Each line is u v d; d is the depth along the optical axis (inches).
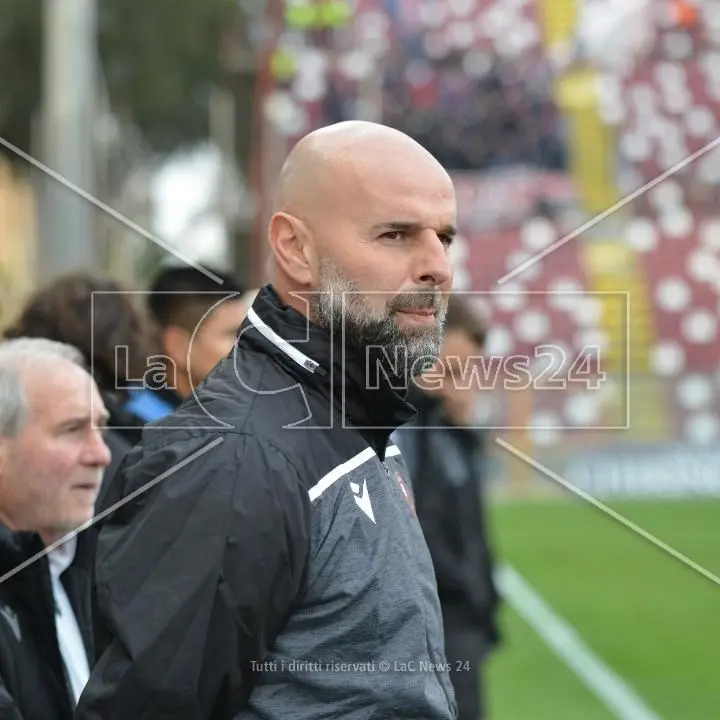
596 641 1212.5
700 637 1224.2
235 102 3447.3
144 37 3408.0
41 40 3280.0
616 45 2630.4
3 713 328.2
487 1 2532.0
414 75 2498.8
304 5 2333.9
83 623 375.9
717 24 2630.4
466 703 553.0
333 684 290.5
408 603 296.5
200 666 278.1
